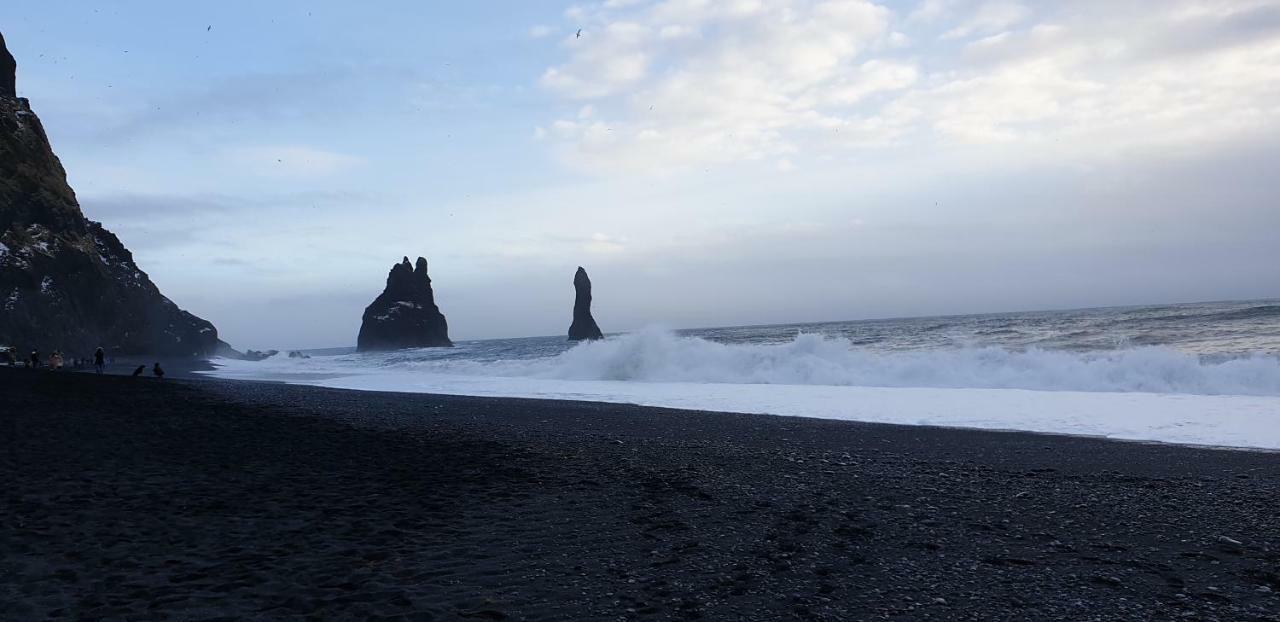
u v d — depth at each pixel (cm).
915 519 702
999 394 2006
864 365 2672
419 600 463
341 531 651
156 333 8688
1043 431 1385
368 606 450
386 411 1930
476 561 558
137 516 698
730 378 2877
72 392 2452
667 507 761
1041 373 2247
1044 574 526
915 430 1433
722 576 523
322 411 1930
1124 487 855
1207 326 4153
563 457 1120
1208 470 963
